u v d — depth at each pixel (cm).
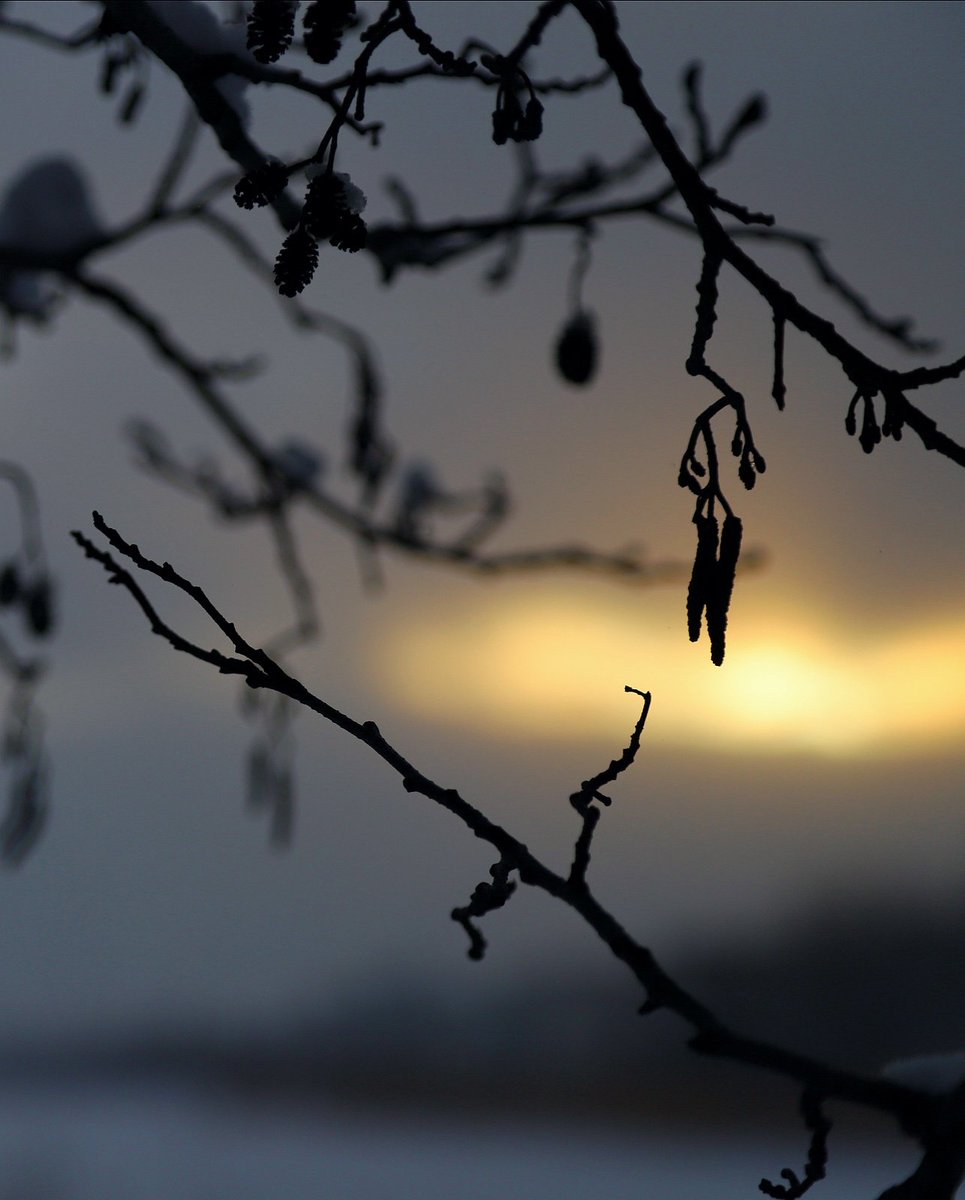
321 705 134
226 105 143
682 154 135
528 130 138
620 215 161
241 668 134
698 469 133
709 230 134
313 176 138
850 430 134
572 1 136
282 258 136
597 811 132
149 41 143
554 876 133
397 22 137
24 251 183
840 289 156
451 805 133
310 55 137
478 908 133
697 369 133
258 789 167
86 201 191
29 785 166
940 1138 133
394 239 163
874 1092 133
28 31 156
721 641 133
